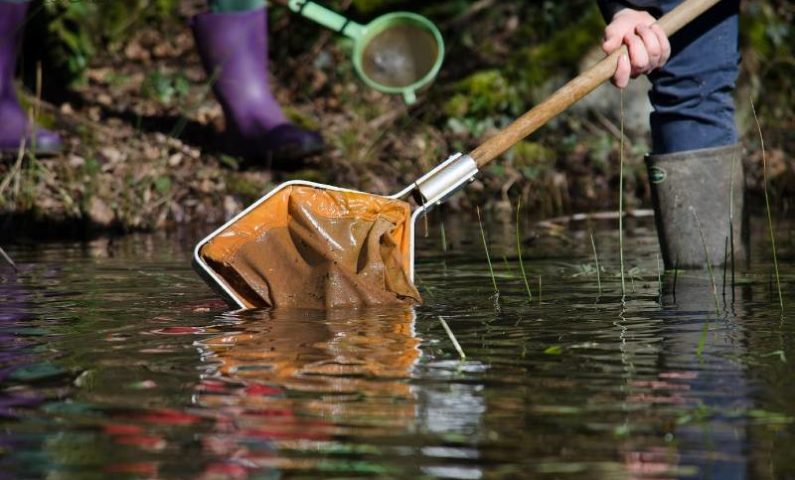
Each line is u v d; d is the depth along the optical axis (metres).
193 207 8.14
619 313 4.09
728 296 4.43
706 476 2.35
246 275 4.31
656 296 4.48
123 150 8.64
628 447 2.53
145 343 3.59
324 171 8.87
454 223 7.84
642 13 4.63
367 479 2.35
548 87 10.30
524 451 2.50
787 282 4.75
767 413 2.75
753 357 3.31
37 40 9.51
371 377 3.11
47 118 8.92
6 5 7.89
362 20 11.39
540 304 4.32
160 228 7.72
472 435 2.61
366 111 10.32
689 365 3.22
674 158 5.05
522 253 6.12
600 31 10.55
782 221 7.47
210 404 2.86
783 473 2.37
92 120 9.17
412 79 6.57
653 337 3.62
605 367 3.22
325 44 11.20
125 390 3.00
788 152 10.14
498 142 4.49
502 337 3.65
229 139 8.80
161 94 9.77
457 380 3.08
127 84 10.03
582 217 7.87
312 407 2.82
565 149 9.78
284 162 8.90
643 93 10.19
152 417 2.76
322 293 4.27
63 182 7.98
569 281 4.97
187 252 6.32
